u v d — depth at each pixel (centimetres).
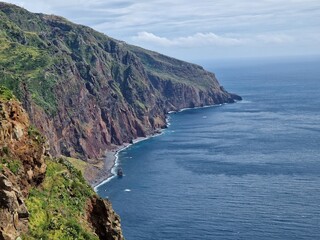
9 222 3058
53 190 4253
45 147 4403
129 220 14662
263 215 14400
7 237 2978
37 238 3381
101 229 4462
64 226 3816
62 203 4184
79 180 4909
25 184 3794
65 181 4550
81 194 4562
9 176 3541
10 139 3794
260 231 13138
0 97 3972
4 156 3656
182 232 13462
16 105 4059
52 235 3622
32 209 3684
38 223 3609
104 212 4559
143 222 14438
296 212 14488
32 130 4112
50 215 3822
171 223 14238
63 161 5097
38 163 4009
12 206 3109
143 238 13175
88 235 3931
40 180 4078
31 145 3984
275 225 13512
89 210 4500
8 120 3850
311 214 14225
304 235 12681
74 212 4212
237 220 14125
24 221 3344
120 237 4538
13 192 3158
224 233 13188
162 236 13262
